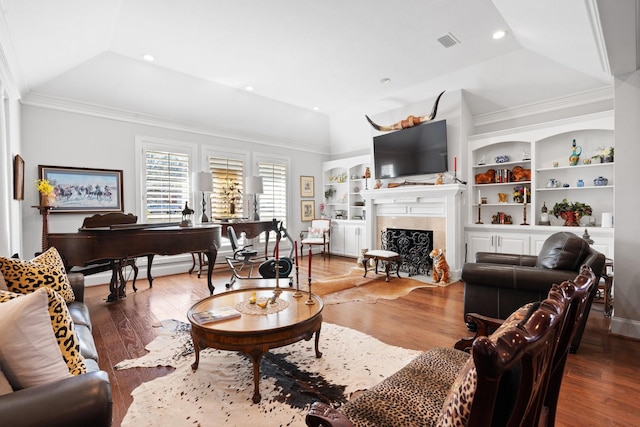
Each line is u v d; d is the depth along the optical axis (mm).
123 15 3189
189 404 1722
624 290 2646
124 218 3666
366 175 6227
